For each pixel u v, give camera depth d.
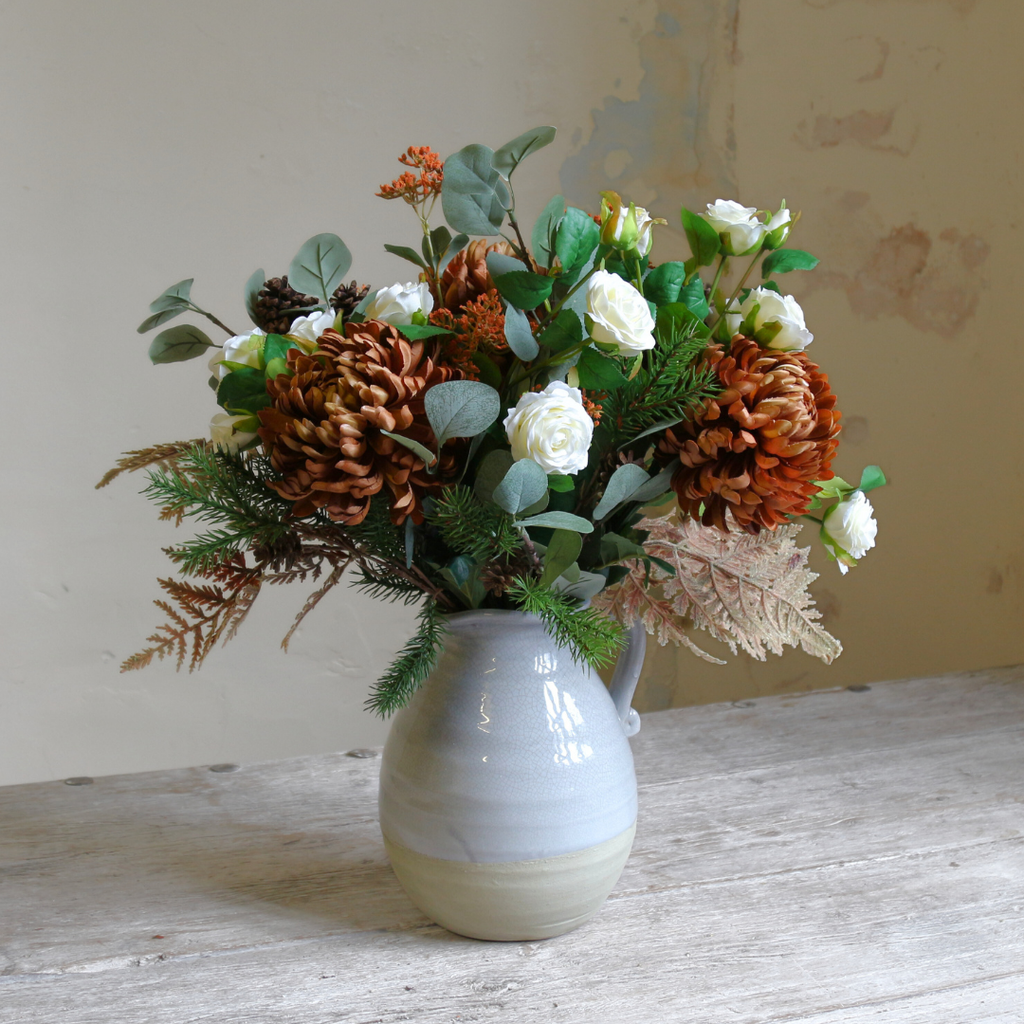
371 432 0.53
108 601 1.62
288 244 1.59
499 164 0.60
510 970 0.66
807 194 1.67
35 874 0.79
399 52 1.58
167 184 1.54
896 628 1.72
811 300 1.68
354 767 1.00
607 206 0.61
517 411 0.53
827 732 1.04
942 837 0.82
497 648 0.64
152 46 1.50
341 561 0.64
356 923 0.72
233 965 0.67
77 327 1.54
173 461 0.64
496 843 0.63
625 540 0.62
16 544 1.57
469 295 0.62
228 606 0.62
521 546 0.60
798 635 0.76
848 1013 0.61
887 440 1.68
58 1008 0.63
